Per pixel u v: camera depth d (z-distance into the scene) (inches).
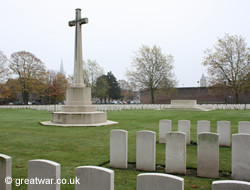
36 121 706.2
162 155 303.0
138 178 138.7
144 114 979.9
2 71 1866.4
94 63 2314.2
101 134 461.7
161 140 388.5
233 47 1619.1
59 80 2351.1
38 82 2059.5
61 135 450.6
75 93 652.7
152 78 1873.8
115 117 841.5
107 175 137.6
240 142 222.8
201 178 225.3
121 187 197.5
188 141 379.2
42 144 368.5
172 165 238.8
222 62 1608.0
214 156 225.8
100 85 2397.9
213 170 226.1
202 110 1226.0
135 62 1916.8
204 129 400.2
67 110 645.9
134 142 381.4
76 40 661.9
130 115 929.5
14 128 551.8
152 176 135.3
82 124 599.8
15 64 1995.6
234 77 1611.7
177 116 860.0
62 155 301.3
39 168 152.6
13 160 279.4
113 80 3184.1
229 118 749.9
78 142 383.2
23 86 2036.2
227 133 366.0
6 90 1958.7
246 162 219.9
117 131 256.7
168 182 131.0
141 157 249.0
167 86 1867.6
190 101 1343.5
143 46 1900.8
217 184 123.3
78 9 660.1
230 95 2089.1
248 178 219.8
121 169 251.9
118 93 3198.8
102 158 287.6
